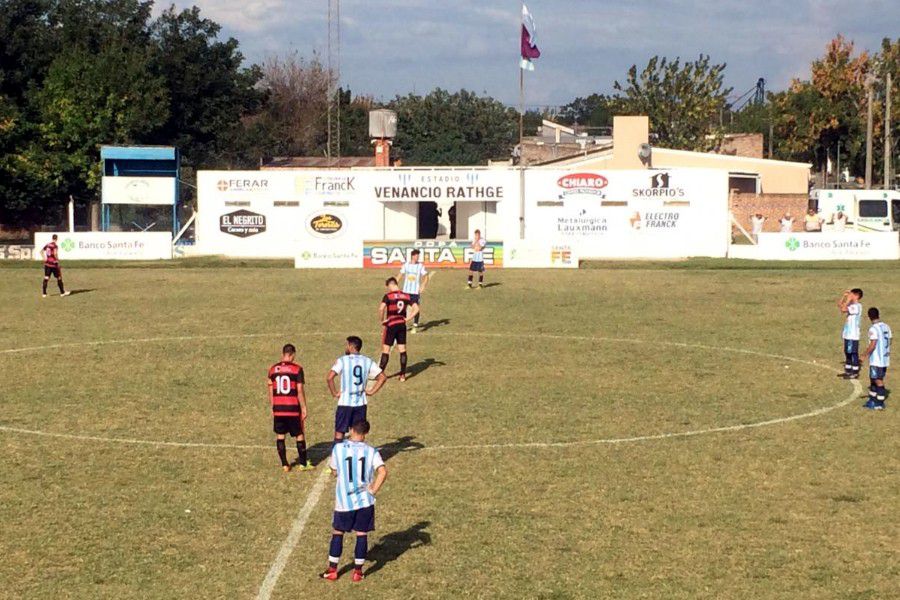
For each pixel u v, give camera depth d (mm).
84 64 72438
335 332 32125
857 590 12406
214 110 89500
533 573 12930
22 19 79688
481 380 24844
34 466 17688
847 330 25016
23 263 56156
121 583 12672
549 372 25766
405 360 24781
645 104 98438
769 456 18141
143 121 73250
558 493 16078
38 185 68188
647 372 25750
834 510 15219
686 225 56469
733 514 15078
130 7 88000
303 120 120125
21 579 12797
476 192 58000
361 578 12758
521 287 43844
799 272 49000
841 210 66188
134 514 15180
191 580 12758
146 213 64688
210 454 18438
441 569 13070
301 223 58938
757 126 122938
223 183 58875
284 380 17188
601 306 37688
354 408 17641
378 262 53594
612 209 56812
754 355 28000
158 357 28062
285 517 15039
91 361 27516
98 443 19188
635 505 15508
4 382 24812
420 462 17828
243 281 46906
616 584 12602
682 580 12703
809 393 23297
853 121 96125
